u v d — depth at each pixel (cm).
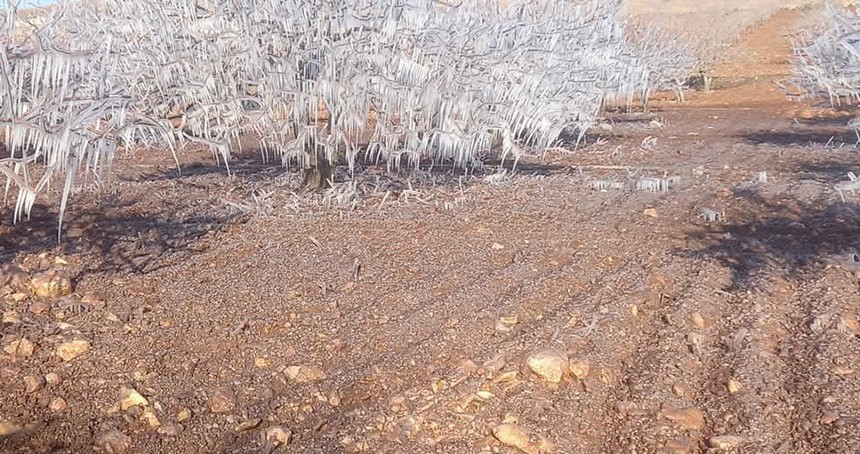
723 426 306
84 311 402
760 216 633
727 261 506
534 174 829
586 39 960
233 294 438
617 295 443
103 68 441
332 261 503
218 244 539
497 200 682
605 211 653
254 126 647
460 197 683
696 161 970
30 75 445
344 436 295
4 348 346
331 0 607
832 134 1280
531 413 313
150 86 629
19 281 428
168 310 411
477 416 310
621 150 1075
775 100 1994
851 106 1667
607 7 1028
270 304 423
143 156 965
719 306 428
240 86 658
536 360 340
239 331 385
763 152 1048
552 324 398
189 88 612
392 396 327
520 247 541
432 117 713
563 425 307
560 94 845
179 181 767
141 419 301
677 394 330
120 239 544
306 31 609
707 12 2870
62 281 422
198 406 313
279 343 375
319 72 629
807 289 446
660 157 1010
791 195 705
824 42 859
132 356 352
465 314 414
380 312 416
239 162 921
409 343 379
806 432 298
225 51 621
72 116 418
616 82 1098
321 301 430
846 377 336
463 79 694
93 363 343
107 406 309
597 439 301
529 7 879
